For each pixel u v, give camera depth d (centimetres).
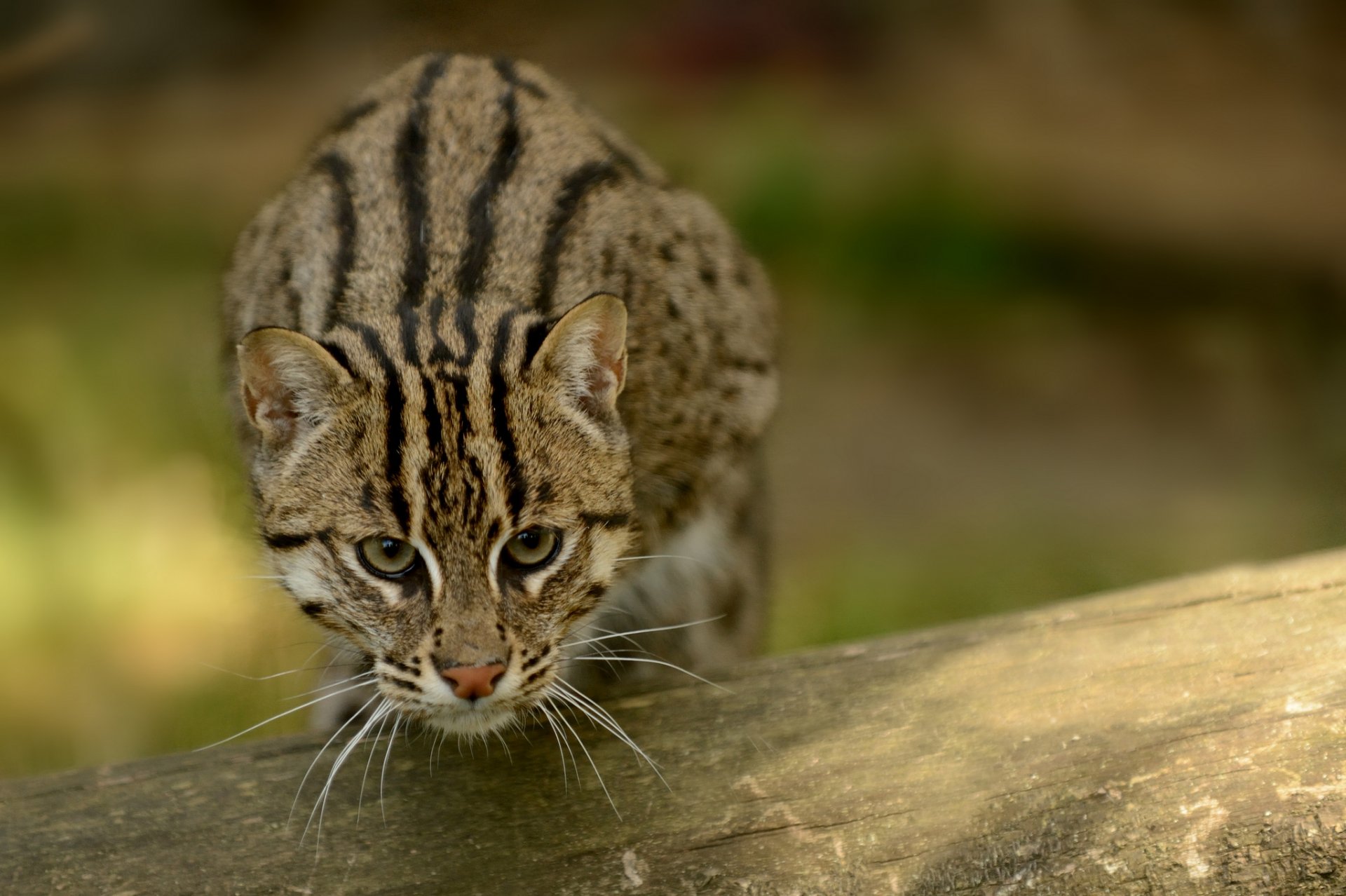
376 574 639
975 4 2362
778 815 582
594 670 846
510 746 622
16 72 2114
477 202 758
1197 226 2058
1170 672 625
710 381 863
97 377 1551
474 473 622
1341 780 566
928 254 2075
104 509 1382
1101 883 557
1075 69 2230
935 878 561
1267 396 1855
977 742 604
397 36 1057
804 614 1336
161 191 1995
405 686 623
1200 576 682
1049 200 2103
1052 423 1784
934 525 1520
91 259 1852
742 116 2206
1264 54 2188
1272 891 553
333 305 725
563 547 657
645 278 808
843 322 1973
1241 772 575
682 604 887
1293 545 1478
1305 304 2020
